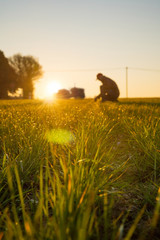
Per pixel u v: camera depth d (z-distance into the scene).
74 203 1.62
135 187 2.32
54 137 3.41
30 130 3.64
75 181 1.81
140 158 3.01
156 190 2.18
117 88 14.12
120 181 2.43
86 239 1.30
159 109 6.85
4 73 46.41
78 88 54.25
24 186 2.35
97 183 2.08
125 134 4.34
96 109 7.08
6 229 1.55
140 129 3.67
